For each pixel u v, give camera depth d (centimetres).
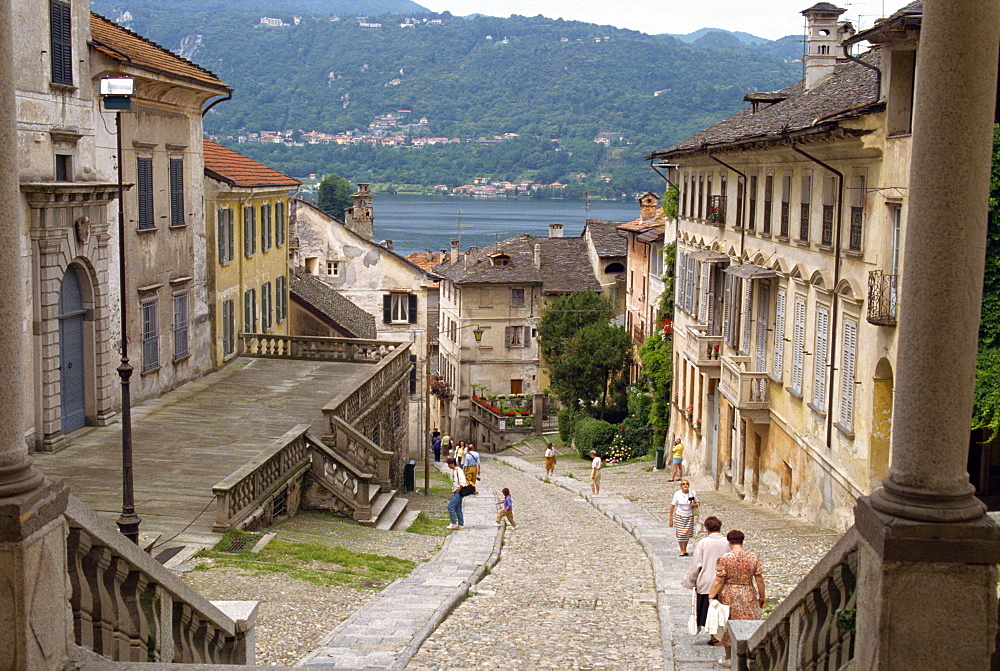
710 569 1366
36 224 2248
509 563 2153
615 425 5503
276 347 3784
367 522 2342
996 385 1977
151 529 1817
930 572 630
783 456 2906
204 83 3123
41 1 2252
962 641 633
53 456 2280
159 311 2998
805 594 785
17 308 665
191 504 1977
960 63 614
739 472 3362
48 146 2309
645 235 5956
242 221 3775
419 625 1423
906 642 635
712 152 3481
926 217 630
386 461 2597
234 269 3691
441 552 2152
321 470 2361
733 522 2730
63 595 699
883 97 2134
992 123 623
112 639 768
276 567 1698
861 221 2292
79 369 2533
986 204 628
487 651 1317
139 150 2814
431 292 8875
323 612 1466
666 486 3809
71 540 725
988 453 2406
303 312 4881
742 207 3362
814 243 2612
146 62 2802
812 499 2636
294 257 5981
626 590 1869
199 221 3341
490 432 6594
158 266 2981
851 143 2238
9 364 661
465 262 7350
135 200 2795
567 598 1741
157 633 814
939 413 637
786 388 2825
